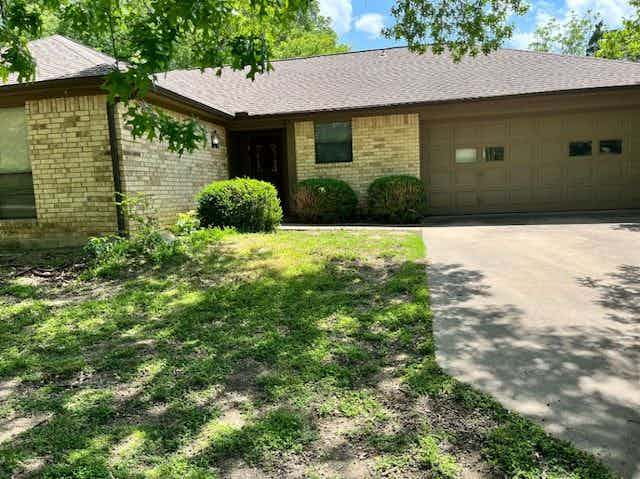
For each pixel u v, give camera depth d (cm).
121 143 746
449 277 531
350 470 208
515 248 684
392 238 779
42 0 573
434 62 1330
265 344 351
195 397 280
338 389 282
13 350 364
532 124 1132
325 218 1086
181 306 457
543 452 213
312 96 1215
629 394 263
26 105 766
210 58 493
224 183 867
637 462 204
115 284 545
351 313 416
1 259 698
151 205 812
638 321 379
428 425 239
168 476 207
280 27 529
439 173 1173
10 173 796
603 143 1115
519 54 1295
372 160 1148
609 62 1154
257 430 239
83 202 765
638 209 1111
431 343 340
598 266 561
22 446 236
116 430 247
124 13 534
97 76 693
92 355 352
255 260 621
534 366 302
